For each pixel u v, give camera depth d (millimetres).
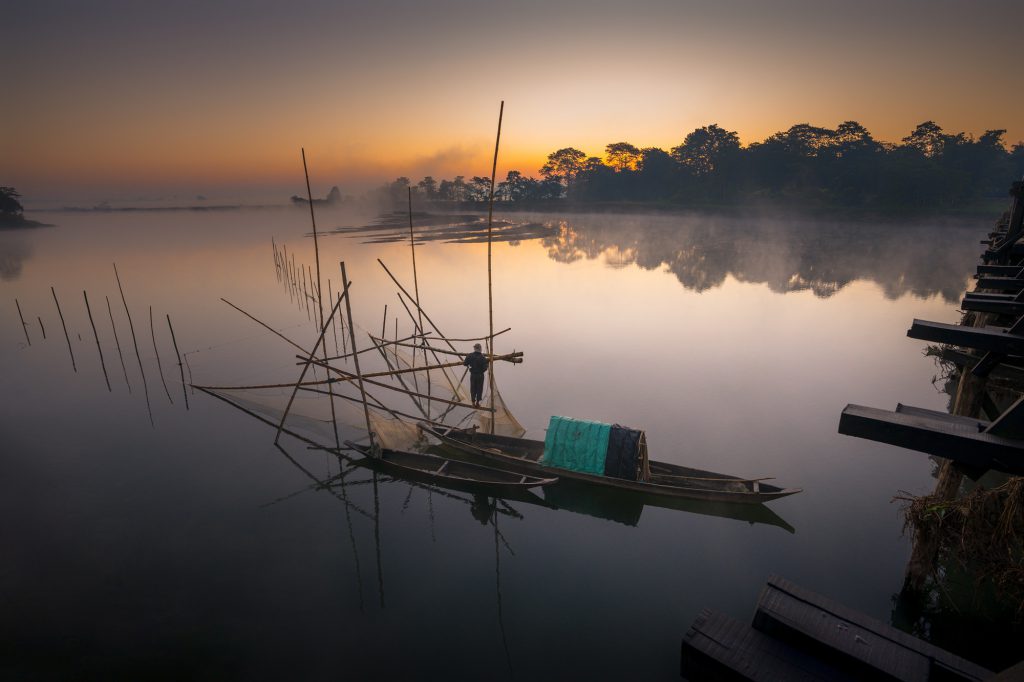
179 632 9859
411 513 13695
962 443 3072
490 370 16578
